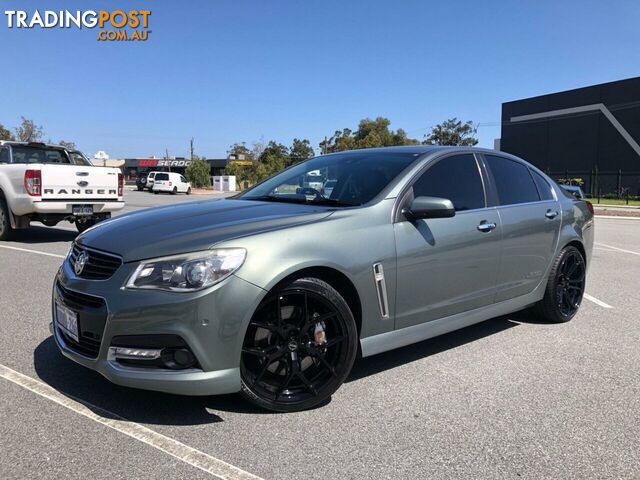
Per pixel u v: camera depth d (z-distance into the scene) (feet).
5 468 8.61
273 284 10.02
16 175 32.19
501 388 12.18
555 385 12.39
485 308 14.57
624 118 143.95
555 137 163.02
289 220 11.08
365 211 11.87
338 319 10.93
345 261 11.05
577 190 19.97
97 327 9.94
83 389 11.54
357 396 11.60
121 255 10.08
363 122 280.51
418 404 11.27
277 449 9.36
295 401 10.69
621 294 22.13
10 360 13.15
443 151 14.32
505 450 9.51
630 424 10.55
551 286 16.84
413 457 9.22
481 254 14.01
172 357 9.66
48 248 30.78
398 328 12.31
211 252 9.77
